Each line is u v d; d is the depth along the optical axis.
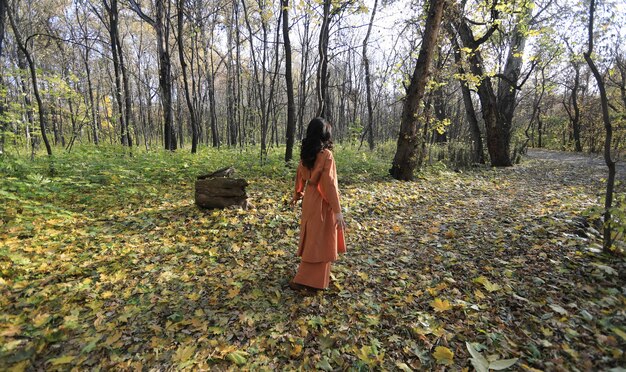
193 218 5.04
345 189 7.09
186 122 35.19
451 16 9.64
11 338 2.29
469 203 6.43
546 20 12.07
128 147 11.36
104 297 2.89
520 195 7.23
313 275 3.06
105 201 5.68
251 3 16.34
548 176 10.48
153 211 5.27
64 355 2.19
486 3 10.40
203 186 5.44
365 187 7.48
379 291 3.10
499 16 10.58
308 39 15.71
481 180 9.39
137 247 3.99
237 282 3.21
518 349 2.23
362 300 2.94
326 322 2.62
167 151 11.01
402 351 2.30
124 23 22.09
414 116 8.59
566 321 2.46
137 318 2.63
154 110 30.73
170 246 4.05
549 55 13.40
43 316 2.54
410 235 4.60
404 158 8.73
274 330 2.52
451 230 4.61
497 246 4.02
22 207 4.71
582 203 5.93
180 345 2.32
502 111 13.83
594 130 25.59
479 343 2.31
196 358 2.21
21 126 10.83
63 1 19.14
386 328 2.55
